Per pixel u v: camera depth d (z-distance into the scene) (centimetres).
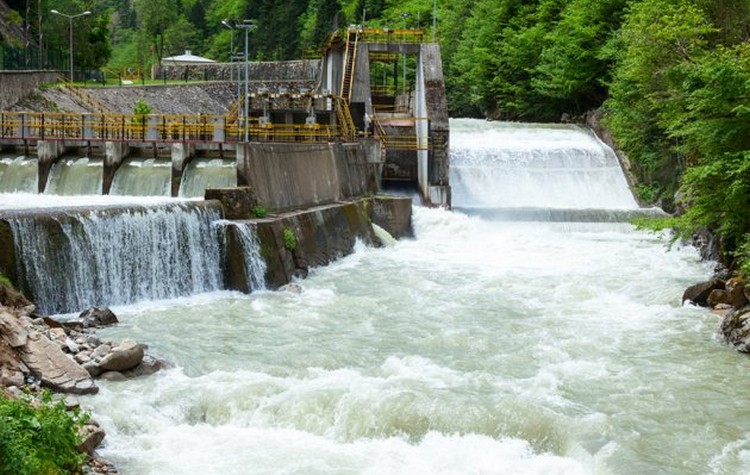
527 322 2531
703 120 2748
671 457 1603
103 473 1481
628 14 5603
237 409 1798
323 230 3494
